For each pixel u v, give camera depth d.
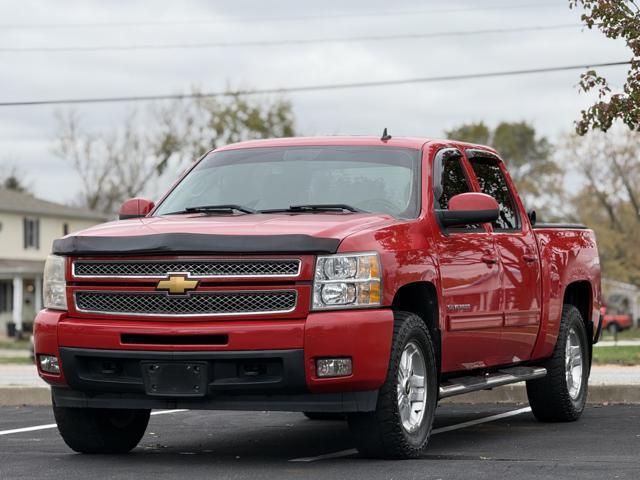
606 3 15.44
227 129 80.19
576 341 11.52
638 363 17.44
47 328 8.32
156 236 7.96
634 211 74.06
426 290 8.69
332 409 7.89
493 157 10.80
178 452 9.12
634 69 15.75
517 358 10.33
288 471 7.79
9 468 8.12
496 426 10.89
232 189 9.40
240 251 7.82
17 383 14.59
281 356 7.72
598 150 74.19
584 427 10.73
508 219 10.53
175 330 7.87
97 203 84.50
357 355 7.77
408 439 8.23
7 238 62.22
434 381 8.60
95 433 8.77
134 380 8.09
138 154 83.69
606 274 73.75
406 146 9.53
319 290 7.79
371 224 8.30
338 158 9.45
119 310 8.14
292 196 9.16
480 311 9.40
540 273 10.66
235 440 10.01
